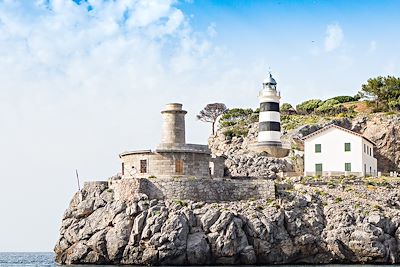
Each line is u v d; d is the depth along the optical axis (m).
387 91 147.00
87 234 78.38
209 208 76.75
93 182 84.69
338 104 156.50
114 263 75.81
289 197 83.56
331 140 102.31
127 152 86.50
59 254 81.00
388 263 75.81
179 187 81.25
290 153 114.31
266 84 120.94
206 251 72.81
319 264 76.69
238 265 73.94
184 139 90.06
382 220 77.38
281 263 75.69
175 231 73.06
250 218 75.94
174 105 89.56
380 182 91.69
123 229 75.62
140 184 80.06
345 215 78.06
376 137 121.88
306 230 77.44
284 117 148.50
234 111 159.62
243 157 108.19
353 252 76.12
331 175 96.19
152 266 73.06
